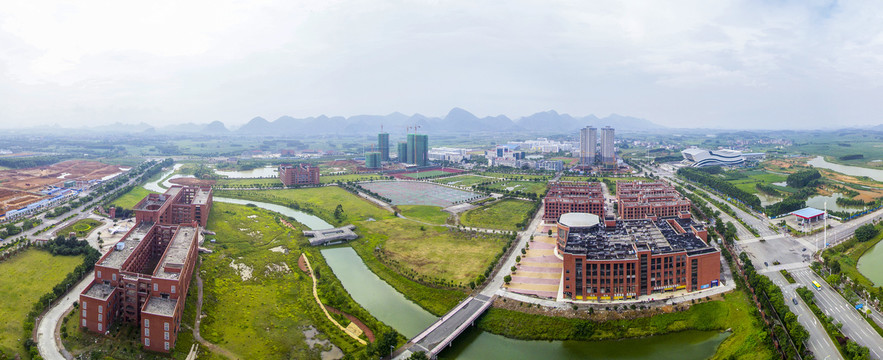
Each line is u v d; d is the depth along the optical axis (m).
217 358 195.38
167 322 197.38
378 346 198.62
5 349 192.75
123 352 197.75
